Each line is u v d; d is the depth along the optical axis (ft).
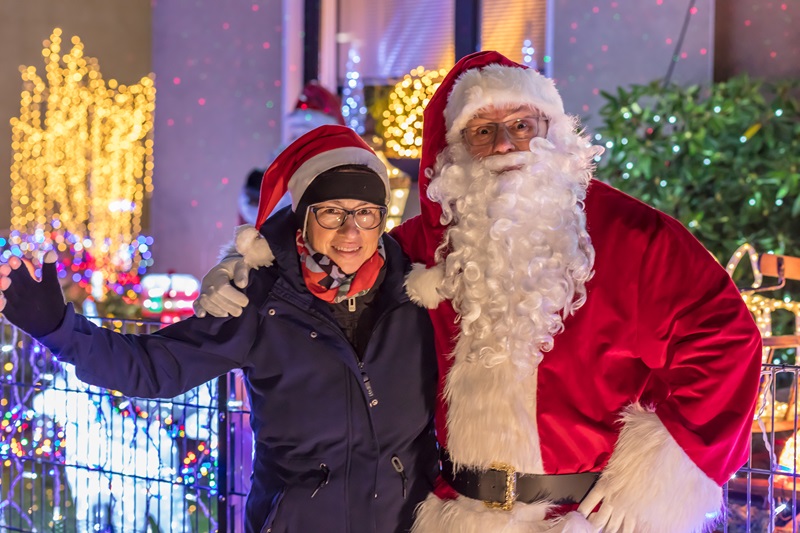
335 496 6.38
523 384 6.09
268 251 6.67
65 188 26.32
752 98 15.19
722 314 5.91
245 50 21.09
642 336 6.13
